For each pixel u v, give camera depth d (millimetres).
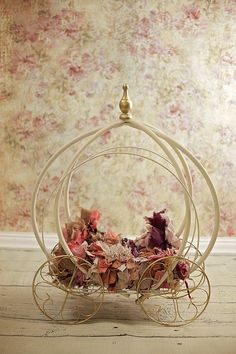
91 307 1993
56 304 2014
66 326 1813
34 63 2783
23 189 2865
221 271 2547
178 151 1952
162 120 2836
